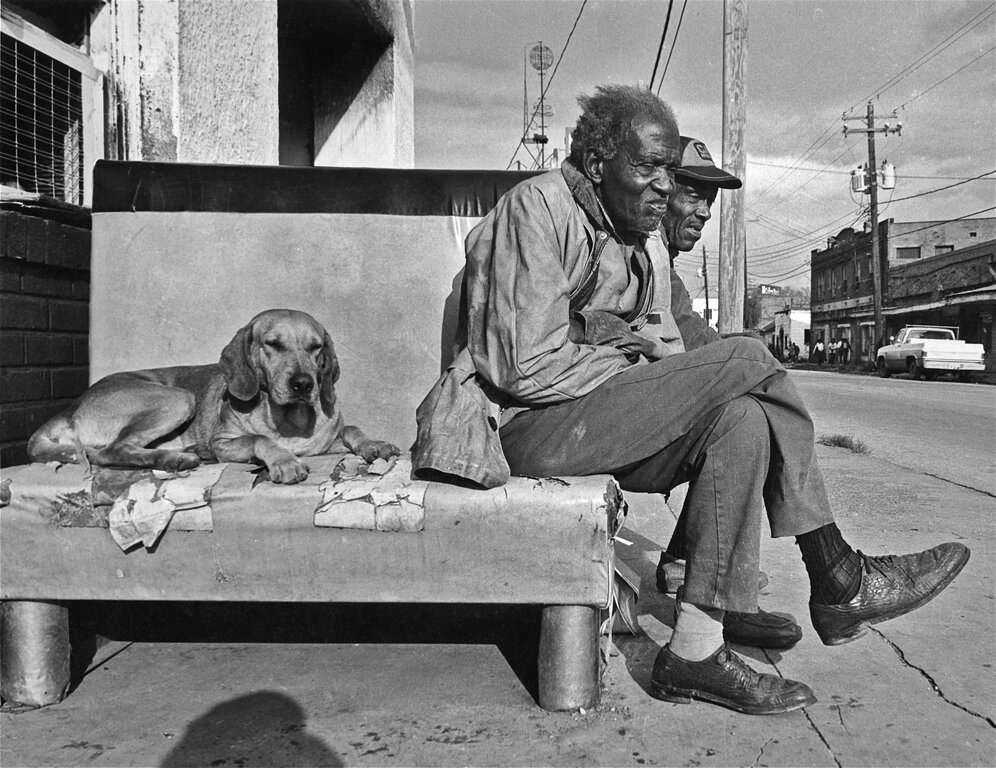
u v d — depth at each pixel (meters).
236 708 2.26
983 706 2.27
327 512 2.18
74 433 2.61
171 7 3.92
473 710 2.25
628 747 2.05
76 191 3.69
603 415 2.35
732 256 9.11
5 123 3.29
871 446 8.75
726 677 2.22
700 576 2.21
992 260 32.22
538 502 2.16
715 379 2.23
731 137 9.14
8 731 2.14
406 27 8.34
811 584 2.35
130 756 2.00
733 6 9.05
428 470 2.29
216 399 2.87
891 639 2.79
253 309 3.31
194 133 4.15
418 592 2.22
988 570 3.64
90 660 2.60
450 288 3.34
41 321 3.22
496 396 2.51
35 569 2.24
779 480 2.24
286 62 7.60
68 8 3.72
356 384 3.33
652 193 2.45
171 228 3.31
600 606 2.22
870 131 35.41
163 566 2.24
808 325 65.00
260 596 2.24
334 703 2.30
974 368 25.50
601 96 2.49
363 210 3.33
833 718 2.20
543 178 2.53
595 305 2.61
